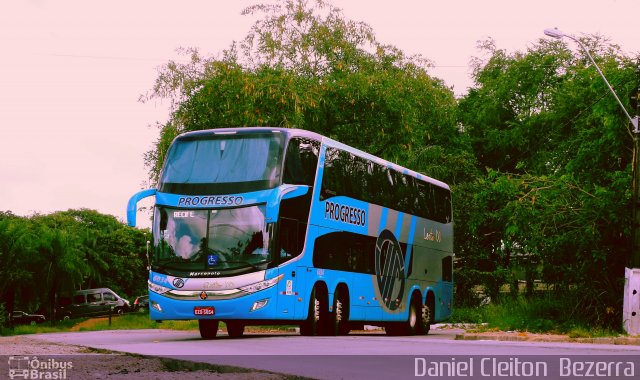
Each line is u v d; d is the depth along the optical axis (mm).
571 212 25969
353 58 41781
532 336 22188
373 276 26469
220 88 37750
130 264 105312
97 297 82125
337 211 24453
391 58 42469
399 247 28500
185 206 22250
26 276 66812
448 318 32500
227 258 21656
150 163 38500
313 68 40781
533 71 57875
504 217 27078
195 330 35188
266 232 21625
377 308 26703
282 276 21703
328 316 23781
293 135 22719
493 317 29609
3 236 65750
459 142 57281
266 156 22203
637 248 23375
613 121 26188
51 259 72438
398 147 41250
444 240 32500
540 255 26500
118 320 53781
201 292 21625
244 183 22047
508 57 61469
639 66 25938
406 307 28859
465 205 48250
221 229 21891
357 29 41500
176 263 22000
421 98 41812
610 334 22844
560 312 25953
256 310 21375
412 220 29672
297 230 22422
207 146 22766
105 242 104875
